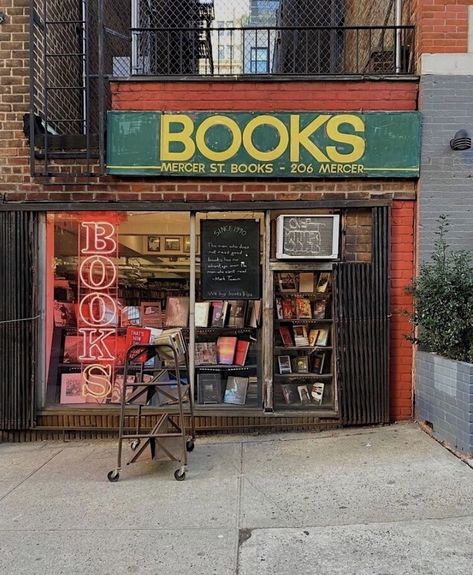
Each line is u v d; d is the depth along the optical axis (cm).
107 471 463
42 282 571
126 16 711
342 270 552
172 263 571
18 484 437
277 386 575
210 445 524
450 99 545
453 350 497
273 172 546
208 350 577
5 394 557
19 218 556
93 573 304
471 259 543
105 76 554
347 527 346
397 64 601
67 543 337
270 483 422
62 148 559
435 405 507
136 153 546
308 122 545
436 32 547
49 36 608
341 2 690
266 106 550
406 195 554
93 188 557
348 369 551
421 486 404
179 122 545
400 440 505
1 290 557
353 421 552
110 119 546
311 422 559
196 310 575
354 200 551
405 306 559
